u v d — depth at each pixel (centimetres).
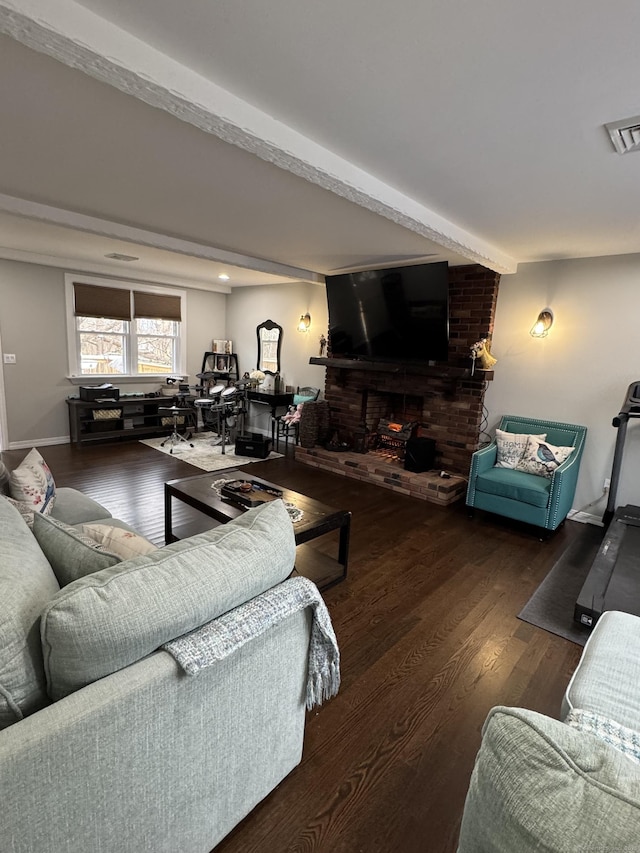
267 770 137
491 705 186
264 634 124
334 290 502
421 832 136
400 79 144
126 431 607
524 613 252
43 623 93
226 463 527
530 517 350
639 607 223
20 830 85
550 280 392
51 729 86
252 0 113
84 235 402
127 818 101
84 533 162
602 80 138
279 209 282
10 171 235
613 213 258
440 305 416
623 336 362
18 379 542
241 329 720
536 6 110
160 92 141
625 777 62
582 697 133
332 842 132
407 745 165
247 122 164
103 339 617
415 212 257
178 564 114
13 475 218
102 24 124
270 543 133
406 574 290
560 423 395
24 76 148
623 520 325
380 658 211
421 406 518
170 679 102
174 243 373
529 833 59
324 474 501
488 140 181
